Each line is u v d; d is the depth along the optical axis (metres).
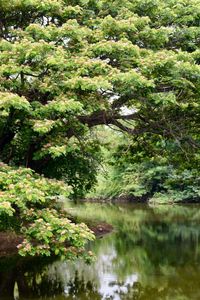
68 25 11.39
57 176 18.00
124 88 11.25
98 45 11.26
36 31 11.10
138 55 11.70
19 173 9.83
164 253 17.92
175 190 45.88
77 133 13.99
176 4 13.92
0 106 9.15
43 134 11.27
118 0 13.46
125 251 18.50
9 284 13.31
